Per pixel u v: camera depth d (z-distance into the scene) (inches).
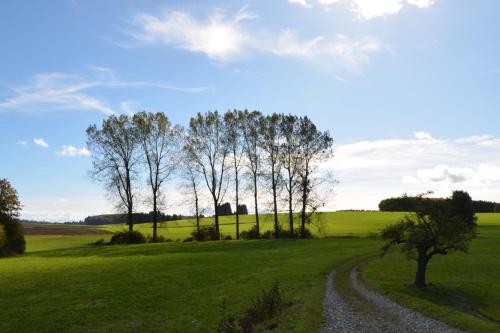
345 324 1003.9
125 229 3430.1
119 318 1251.8
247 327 1004.6
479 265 2030.0
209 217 3686.0
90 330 1159.6
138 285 1652.3
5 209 3120.1
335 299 1278.3
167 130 3334.2
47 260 2459.4
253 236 3496.6
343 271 1846.7
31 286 1660.9
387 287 1486.2
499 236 3469.5
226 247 2807.6
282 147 3400.6
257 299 1245.1
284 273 1795.0
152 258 2359.7
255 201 3489.2
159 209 3326.8
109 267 2075.5
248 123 3449.8
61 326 1195.9
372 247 2701.8
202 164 3425.2
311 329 949.2
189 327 1145.4
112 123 3223.4
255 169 3474.4
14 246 3078.2
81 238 4335.6
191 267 2023.9
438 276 1760.6
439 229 1587.1
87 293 1539.1
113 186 3216.0
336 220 5349.4
